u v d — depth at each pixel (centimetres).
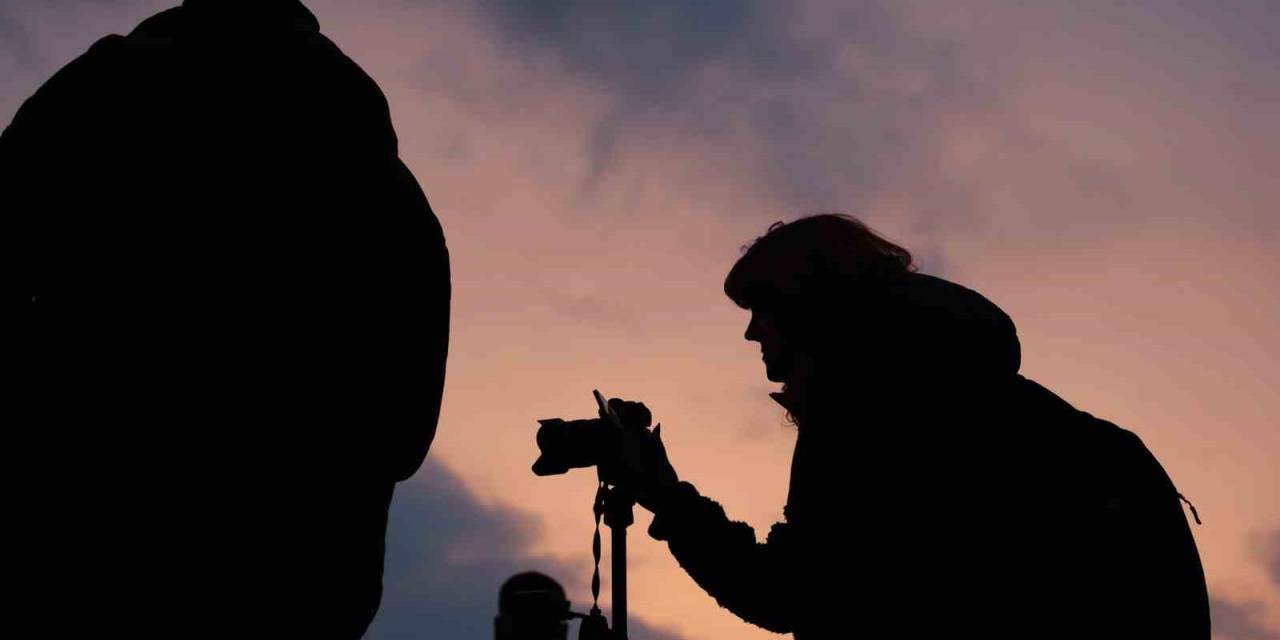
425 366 164
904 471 162
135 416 132
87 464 130
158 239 140
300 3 178
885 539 161
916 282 179
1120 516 156
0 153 147
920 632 158
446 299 171
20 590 127
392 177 168
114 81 150
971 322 171
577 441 221
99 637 129
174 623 131
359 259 155
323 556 145
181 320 137
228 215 144
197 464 134
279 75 159
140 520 130
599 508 222
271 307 143
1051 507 157
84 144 144
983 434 162
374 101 173
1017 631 153
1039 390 172
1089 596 152
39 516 128
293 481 141
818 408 175
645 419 231
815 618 170
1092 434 166
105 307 136
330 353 148
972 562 156
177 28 164
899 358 169
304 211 151
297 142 155
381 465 157
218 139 149
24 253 139
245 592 136
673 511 210
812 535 171
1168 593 153
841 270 181
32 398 131
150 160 144
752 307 188
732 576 196
